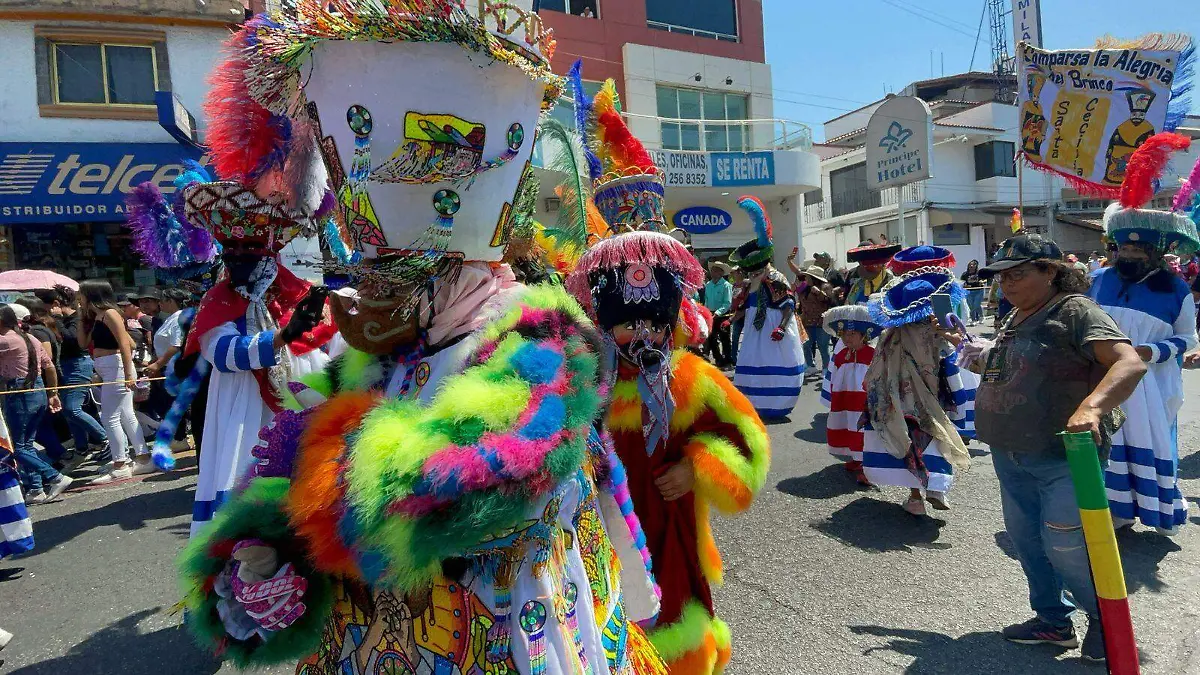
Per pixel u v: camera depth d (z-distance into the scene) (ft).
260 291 9.98
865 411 15.31
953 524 14.57
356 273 4.19
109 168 32.17
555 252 7.56
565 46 53.01
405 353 4.56
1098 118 16.17
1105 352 8.22
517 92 4.42
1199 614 10.50
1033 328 9.21
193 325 10.07
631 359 7.30
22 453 17.75
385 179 4.04
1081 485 7.14
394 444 3.59
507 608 4.30
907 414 14.78
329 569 4.02
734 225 57.67
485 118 4.19
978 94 105.60
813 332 33.27
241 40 5.15
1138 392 13.12
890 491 16.85
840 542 13.80
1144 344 13.17
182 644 10.37
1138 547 13.14
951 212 85.51
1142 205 13.62
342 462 3.83
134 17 31.81
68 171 31.68
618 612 5.45
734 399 7.59
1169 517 13.01
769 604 11.30
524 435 3.67
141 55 32.76
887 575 12.24
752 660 9.66
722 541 14.05
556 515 4.51
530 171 4.77
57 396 20.31
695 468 7.23
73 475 21.33
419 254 4.12
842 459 19.72
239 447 9.96
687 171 50.29
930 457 14.71
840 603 11.25
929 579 12.03
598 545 5.41
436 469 3.49
